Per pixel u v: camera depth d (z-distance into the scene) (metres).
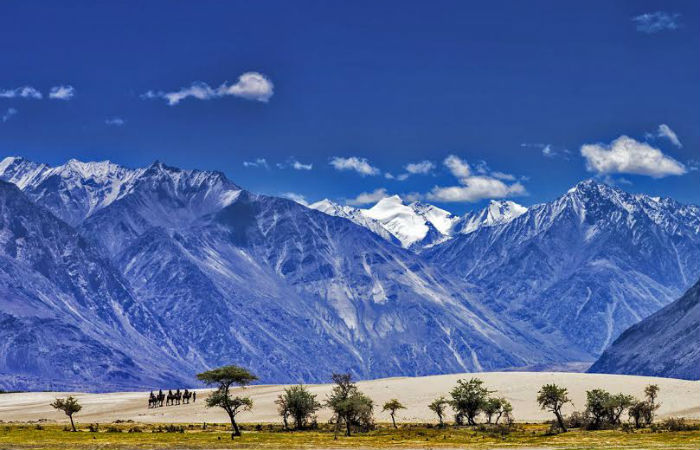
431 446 140.88
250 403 169.12
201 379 164.88
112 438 158.75
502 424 183.88
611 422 176.12
